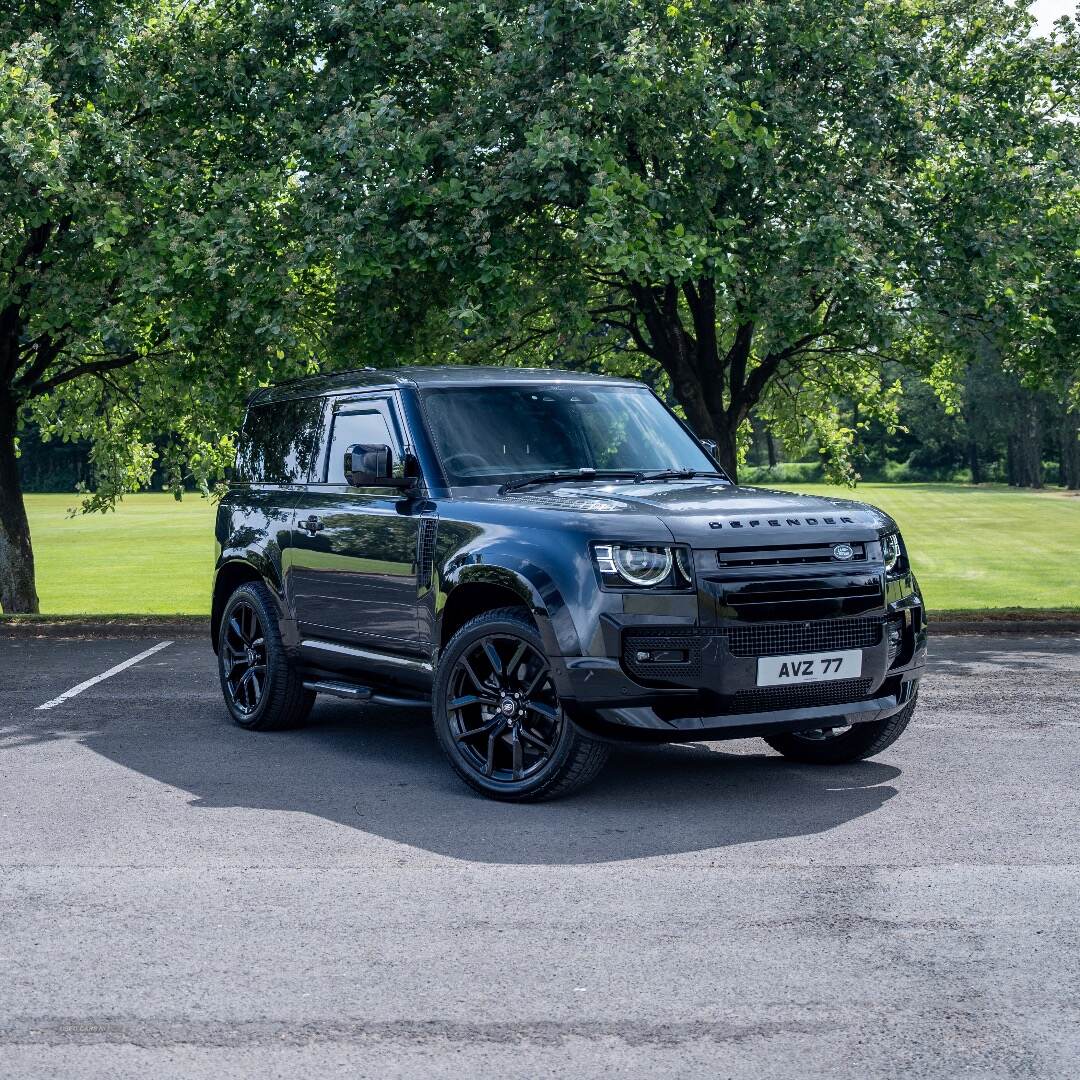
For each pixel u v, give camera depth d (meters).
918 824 5.88
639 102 13.65
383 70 15.05
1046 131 16.12
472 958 4.25
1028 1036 3.62
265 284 13.71
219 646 8.84
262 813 6.19
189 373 15.63
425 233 13.44
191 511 76.69
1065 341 15.89
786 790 6.59
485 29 14.78
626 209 13.41
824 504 6.67
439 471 7.06
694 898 4.86
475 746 6.76
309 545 7.86
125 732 8.36
